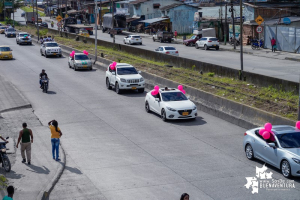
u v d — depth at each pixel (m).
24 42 66.31
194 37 64.62
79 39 66.31
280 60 45.19
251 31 59.34
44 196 12.86
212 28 64.75
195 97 26.19
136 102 27.41
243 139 17.88
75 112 24.80
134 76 30.20
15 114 24.44
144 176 14.70
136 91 31.30
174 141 18.94
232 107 22.47
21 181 13.99
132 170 15.32
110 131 20.73
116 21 86.56
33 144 18.44
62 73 39.47
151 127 21.39
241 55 29.67
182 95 23.48
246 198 12.69
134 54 47.88
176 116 22.02
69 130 21.02
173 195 13.02
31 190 13.17
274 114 19.58
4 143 15.16
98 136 19.91
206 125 21.69
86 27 85.69
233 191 13.23
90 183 14.12
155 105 23.50
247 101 23.02
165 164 15.91
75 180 14.41
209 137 19.50
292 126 16.47
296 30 50.00
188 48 61.03
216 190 13.35
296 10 60.69
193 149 17.72
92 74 38.91
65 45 59.16
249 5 61.50
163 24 81.19
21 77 37.47
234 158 16.48
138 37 65.25
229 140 18.98
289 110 20.73
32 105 26.75
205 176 14.59
